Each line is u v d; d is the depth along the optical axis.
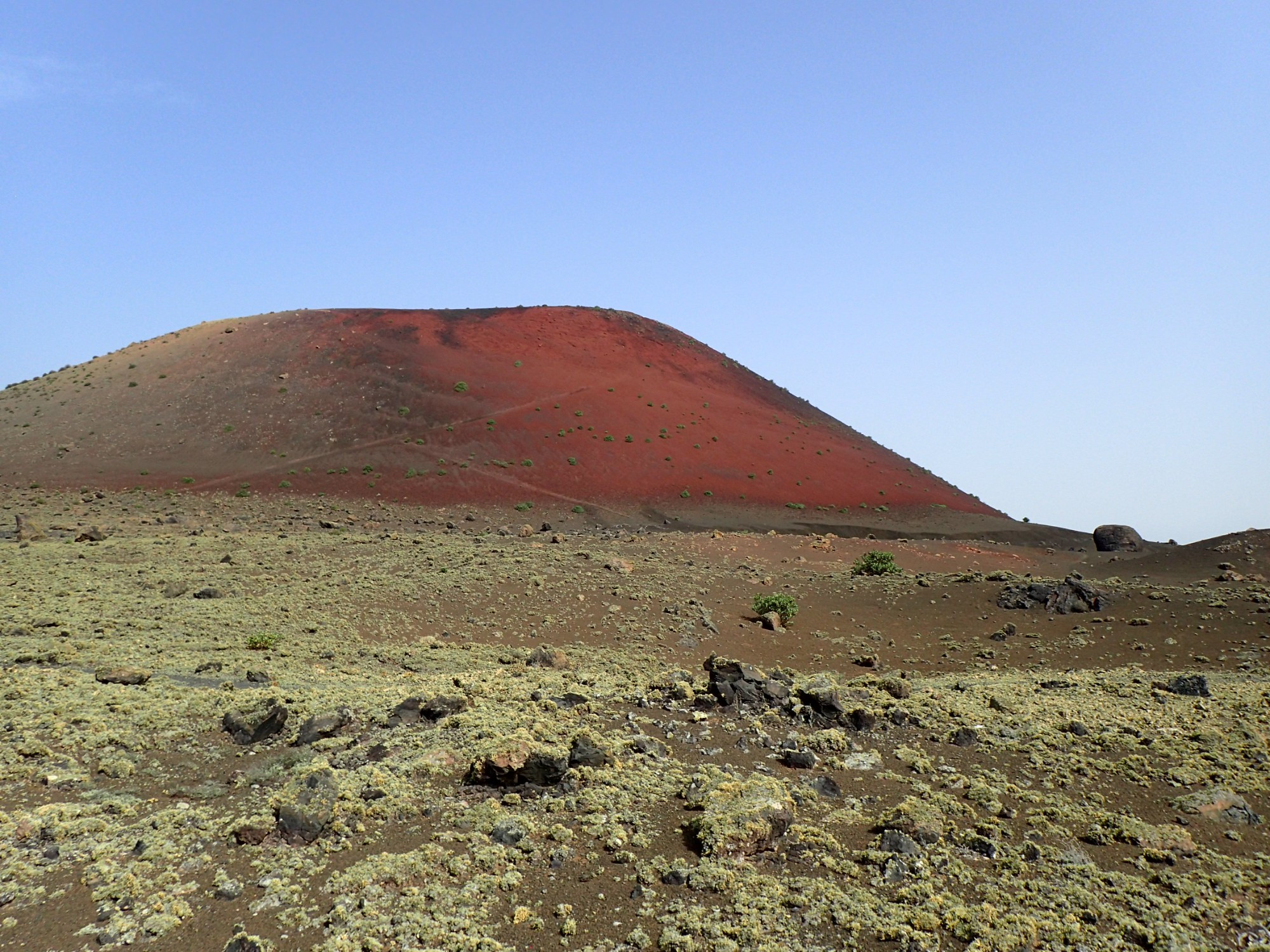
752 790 15.18
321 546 54.75
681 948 11.58
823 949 11.62
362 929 11.94
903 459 133.62
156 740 18.73
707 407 126.00
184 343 128.62
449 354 125.88
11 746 17.58
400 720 19.61
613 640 36.47
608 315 150.75
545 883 13.13
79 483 87.12
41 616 32.91
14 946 11.45
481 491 94.25
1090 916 12.25
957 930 11.89
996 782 16.42
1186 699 23.05
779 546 65.12
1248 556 53.50
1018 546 80.62
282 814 14.67
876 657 35.69
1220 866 13.62
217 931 11.98
